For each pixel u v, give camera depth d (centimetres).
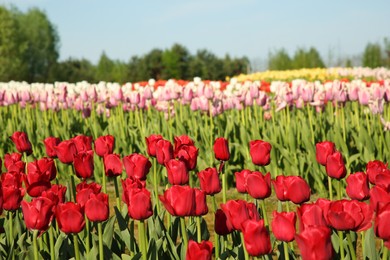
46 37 8938
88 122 1276
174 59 6562
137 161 416
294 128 991
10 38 7456
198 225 404
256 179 372
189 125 1094
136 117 1137
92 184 390
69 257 439
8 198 393
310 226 281
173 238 451
